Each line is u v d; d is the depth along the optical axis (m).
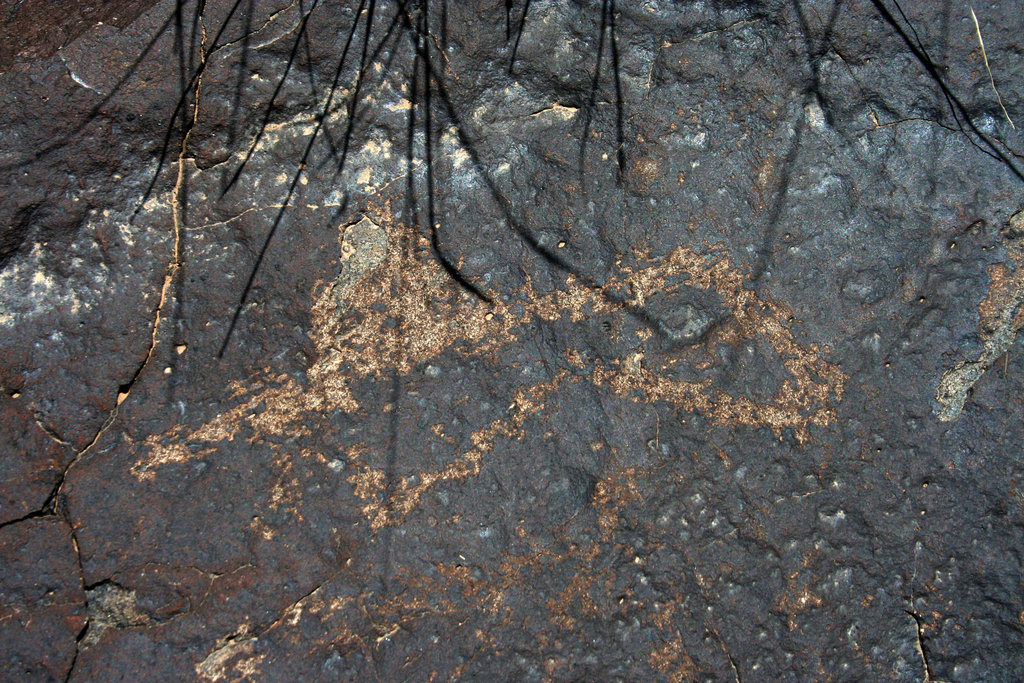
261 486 1.56
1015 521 1.59
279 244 1.68
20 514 1.54
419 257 1.68
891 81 1.76
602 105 1.77
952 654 1.50
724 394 1.67
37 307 1.62
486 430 1.62
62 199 1.68
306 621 1.51
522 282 1.69
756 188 1.74
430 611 1.53
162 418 1.59
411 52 1.77
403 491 1.58
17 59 1.77
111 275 1.64
